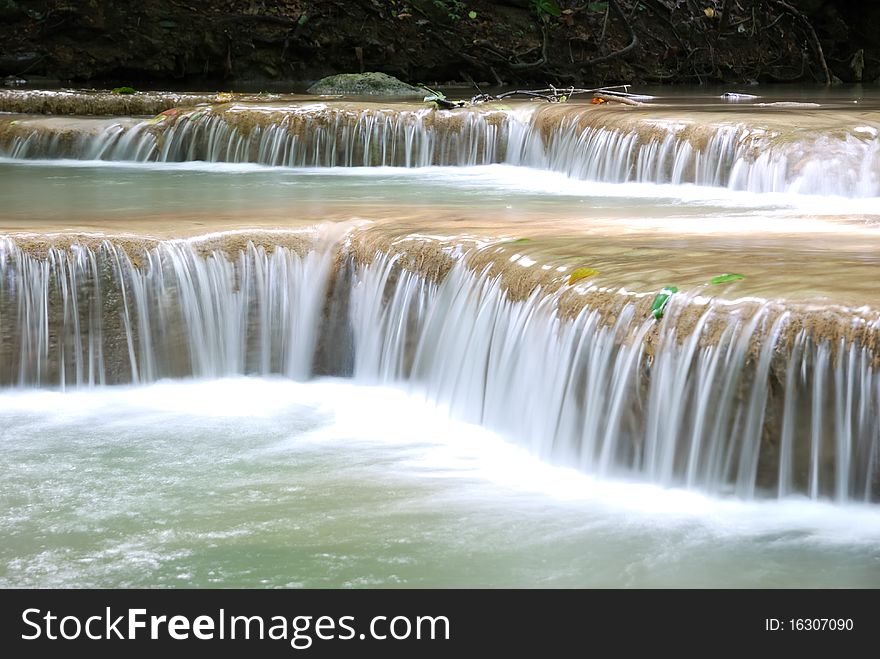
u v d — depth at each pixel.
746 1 25.52
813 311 5.36
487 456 6.48
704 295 5.75
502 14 24.05
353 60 23.47
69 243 7.69
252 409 7.39
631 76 24.34
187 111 14.48
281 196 10.69
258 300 8.04
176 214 9.10
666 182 11.91
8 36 22.28
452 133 14.02
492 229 8.05
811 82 25.61
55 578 5.10
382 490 6.02
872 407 5.17
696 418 5.60
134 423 7.12
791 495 5.39
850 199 10.69
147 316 7.80
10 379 7.63
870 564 4.96
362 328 7.93
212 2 23.12
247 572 5.12
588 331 6.10
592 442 6.04
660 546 5.21
